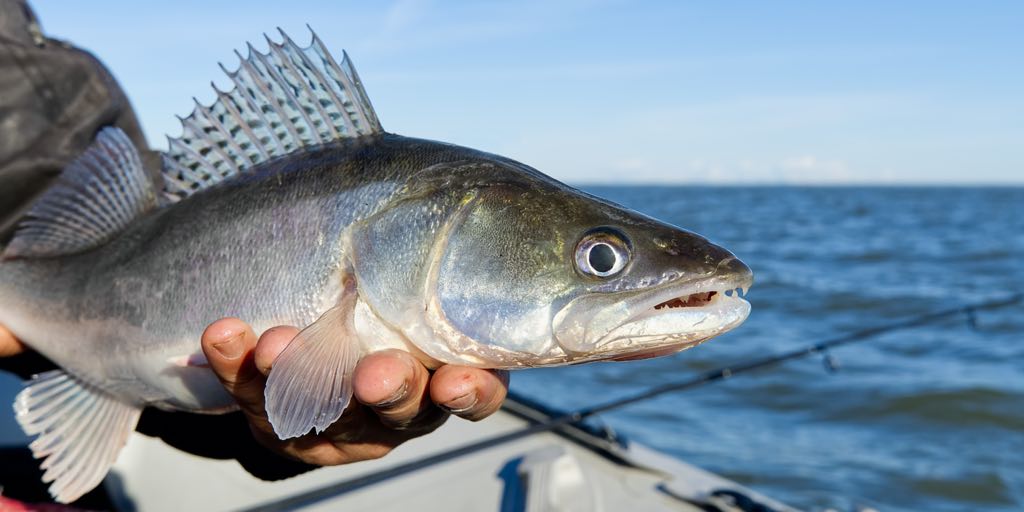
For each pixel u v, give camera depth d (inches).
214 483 24.1
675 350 13.8
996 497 46.5
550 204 14.1
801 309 106.5
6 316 17.0
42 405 16.3
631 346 13.7
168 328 15.4
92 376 16.4
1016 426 57.7
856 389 66.4
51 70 17.9
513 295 13.7
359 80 15.1
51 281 16.8
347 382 13.6
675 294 13.5
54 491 15.8
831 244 213.0
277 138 15.5
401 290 14.0
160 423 16.7
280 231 14.7
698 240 13.9
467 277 13.9
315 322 13.7
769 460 51.4
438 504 22.2
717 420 59.7
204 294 15.1
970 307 39.5
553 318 13.7
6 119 17.1
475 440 25.8
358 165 14.7
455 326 13.9
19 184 17.3
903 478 48.6
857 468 50.3
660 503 22.3
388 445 14.7
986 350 81.1
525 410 27.5
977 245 211.2
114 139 16.6
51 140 17.6
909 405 61.9
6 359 18.2
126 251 16.2
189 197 15.9
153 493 23.9
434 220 14.1
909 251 190.9
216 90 15.6
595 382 69.9
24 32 18.1
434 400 13.3
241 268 14.8
